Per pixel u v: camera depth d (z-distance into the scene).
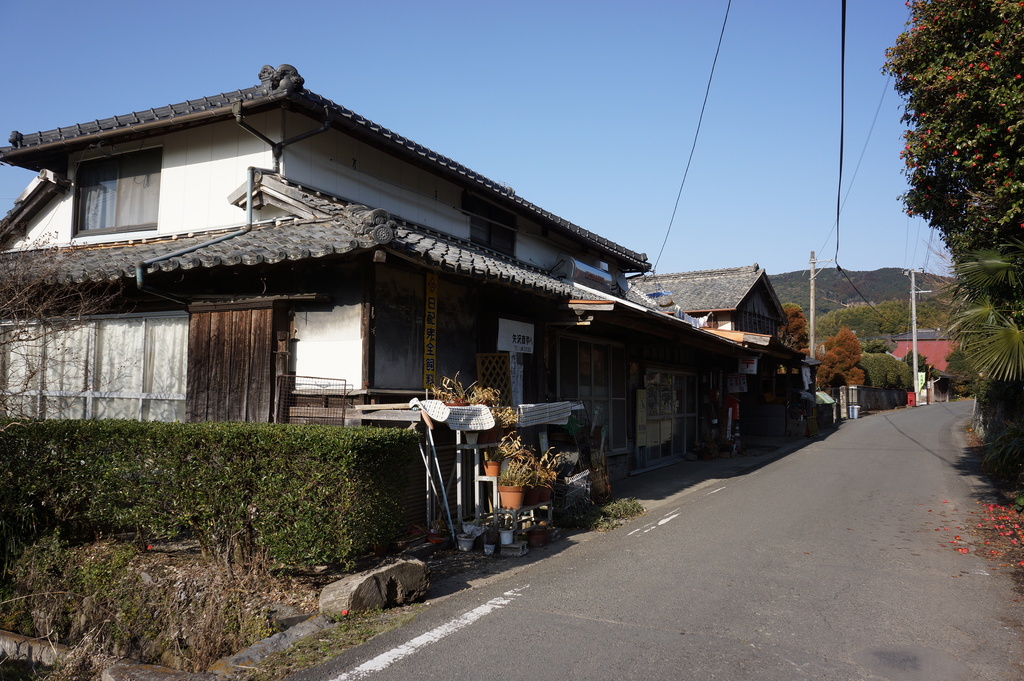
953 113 8.73
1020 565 6.87
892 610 5.44
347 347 7.46
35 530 6.60
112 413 8.75
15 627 6.18
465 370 9.09
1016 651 4.62
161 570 5.83
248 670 4.28
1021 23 7.91
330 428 5.52
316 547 5.21
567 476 9.71
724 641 4.73
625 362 14.65
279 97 8.27
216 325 7.82
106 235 10.27
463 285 9.10
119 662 5.27
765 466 16.45
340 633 4.79
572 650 4.54
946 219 9.53
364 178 10.15
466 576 6.49
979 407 24.80
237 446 5.56
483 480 7.78
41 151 10.46
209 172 9.55
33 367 8.80
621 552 7.48
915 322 50.09
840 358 45.12
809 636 4.85
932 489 12.25
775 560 7.07
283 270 7.90
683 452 18.34
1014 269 8.26
